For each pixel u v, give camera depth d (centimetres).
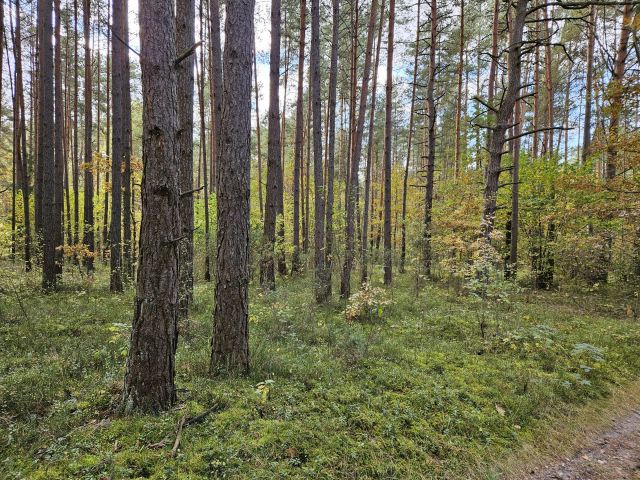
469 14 1900
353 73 1611
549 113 1741
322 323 803
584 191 1177
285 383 491
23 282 1030
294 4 1800
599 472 393
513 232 1373
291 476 323
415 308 991
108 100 2092
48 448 331
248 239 519
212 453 335
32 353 547
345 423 409
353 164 1148
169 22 383
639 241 1119
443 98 2525
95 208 2198
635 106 956
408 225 1580
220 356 507
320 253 1065
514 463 391
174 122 394
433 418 440
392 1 1350
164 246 393
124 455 325
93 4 1631
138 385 392
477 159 1769
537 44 946
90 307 856
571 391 536
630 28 1152
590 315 966
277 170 1238
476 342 708
